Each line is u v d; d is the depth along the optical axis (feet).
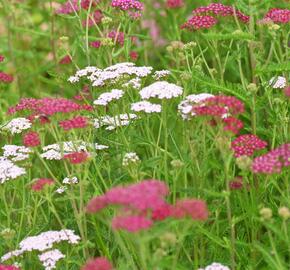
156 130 29.55
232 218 22.18
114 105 24.66
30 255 22.53
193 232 21.59
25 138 22.27
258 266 22.72
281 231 20.48
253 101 23.89
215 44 26.22
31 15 41.24
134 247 21.34
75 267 22.75
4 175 22.54
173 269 18.75
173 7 31.48
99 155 24.62
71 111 21.88
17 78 35.91
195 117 22.13
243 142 21.50
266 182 22.22
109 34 30.81
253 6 24.85
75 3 32.30
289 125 25.26
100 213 20.80
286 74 25.41
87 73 26.94
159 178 23.12
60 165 26.89
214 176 25.38
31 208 23.84
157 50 37.96
